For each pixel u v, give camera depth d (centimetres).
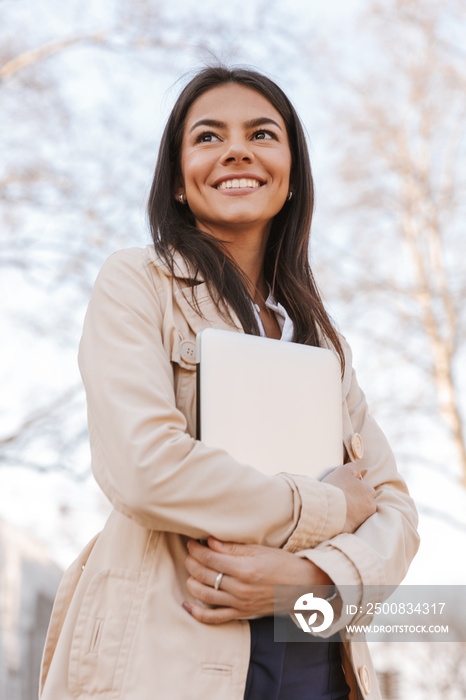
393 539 161
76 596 154
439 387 1237
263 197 186
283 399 164
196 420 156
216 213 185
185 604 148
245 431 157
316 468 165
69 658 149
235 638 146
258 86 193
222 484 144
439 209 1318
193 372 165
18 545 1022
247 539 145
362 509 163
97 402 155
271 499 146
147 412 149
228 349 159
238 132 187
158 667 142
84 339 165
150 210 194
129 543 153
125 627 146
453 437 1220
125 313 163
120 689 142
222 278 175
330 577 147
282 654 149
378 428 195
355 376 202
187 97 193
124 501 145
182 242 180
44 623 1124
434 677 830
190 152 189
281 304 194
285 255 197
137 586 149
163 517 144
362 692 156
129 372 155
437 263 1309
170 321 167
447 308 1249
